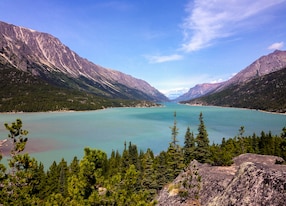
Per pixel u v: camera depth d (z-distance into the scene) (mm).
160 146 115312
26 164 17266
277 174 16750
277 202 15461
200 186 25438
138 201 16391
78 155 95312
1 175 16469
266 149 83312
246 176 18234
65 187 52438
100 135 143250
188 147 66125
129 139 131750
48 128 168000
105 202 15695
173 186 27672
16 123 17438
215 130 160125
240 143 84938
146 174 49000
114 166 76000
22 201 16203
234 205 17125
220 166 31766
